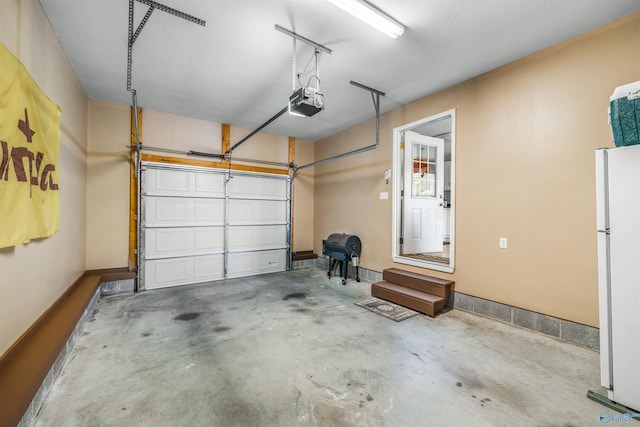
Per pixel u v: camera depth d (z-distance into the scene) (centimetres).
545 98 287
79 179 370
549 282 282
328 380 208
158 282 471
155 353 247
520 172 304
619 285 177
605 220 183
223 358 239
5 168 168
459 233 362
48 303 254
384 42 280
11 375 165
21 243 191
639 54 233
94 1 227
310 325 311
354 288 469
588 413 173
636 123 168
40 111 220
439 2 226
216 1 227
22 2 198
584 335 259
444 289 353
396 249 461
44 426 160
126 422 164
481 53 298
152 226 467
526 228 299
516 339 275
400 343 268
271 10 237
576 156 266
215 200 530
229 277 544
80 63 322
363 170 527
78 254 368
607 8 230
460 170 362
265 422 165
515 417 170
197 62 321
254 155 580
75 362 229
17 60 181
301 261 641
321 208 643
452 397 188
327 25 256
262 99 424
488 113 334
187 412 173
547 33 263
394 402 183
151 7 222
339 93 402
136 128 378
